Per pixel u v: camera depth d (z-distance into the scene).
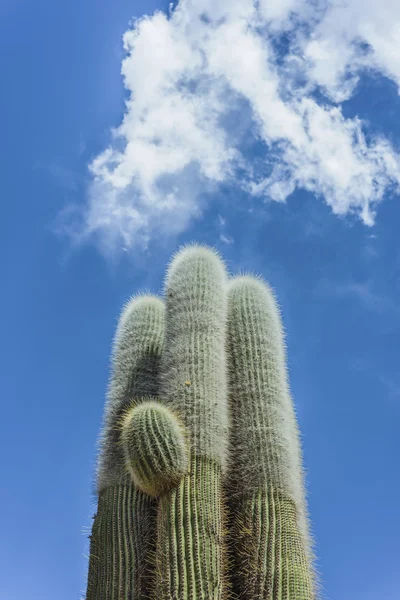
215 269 8.82
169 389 7.71
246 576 6.75
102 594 6.97
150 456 6.85
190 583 6.28
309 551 7.85
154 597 6.47
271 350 8.46
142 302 9.46
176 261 9.12
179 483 6.89
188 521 6.64
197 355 7.84
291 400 8.93
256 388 8.04
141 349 8.89
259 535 6.99
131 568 6.98
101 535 7.41
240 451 7.65
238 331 8.59
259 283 9.25
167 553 6.50
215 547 6.58
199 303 8.30
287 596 6.58
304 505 8.27
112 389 8.70
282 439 7.73
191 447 7.16
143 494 7.43
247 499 7.28
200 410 7.41
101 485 7.90
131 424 7.09
